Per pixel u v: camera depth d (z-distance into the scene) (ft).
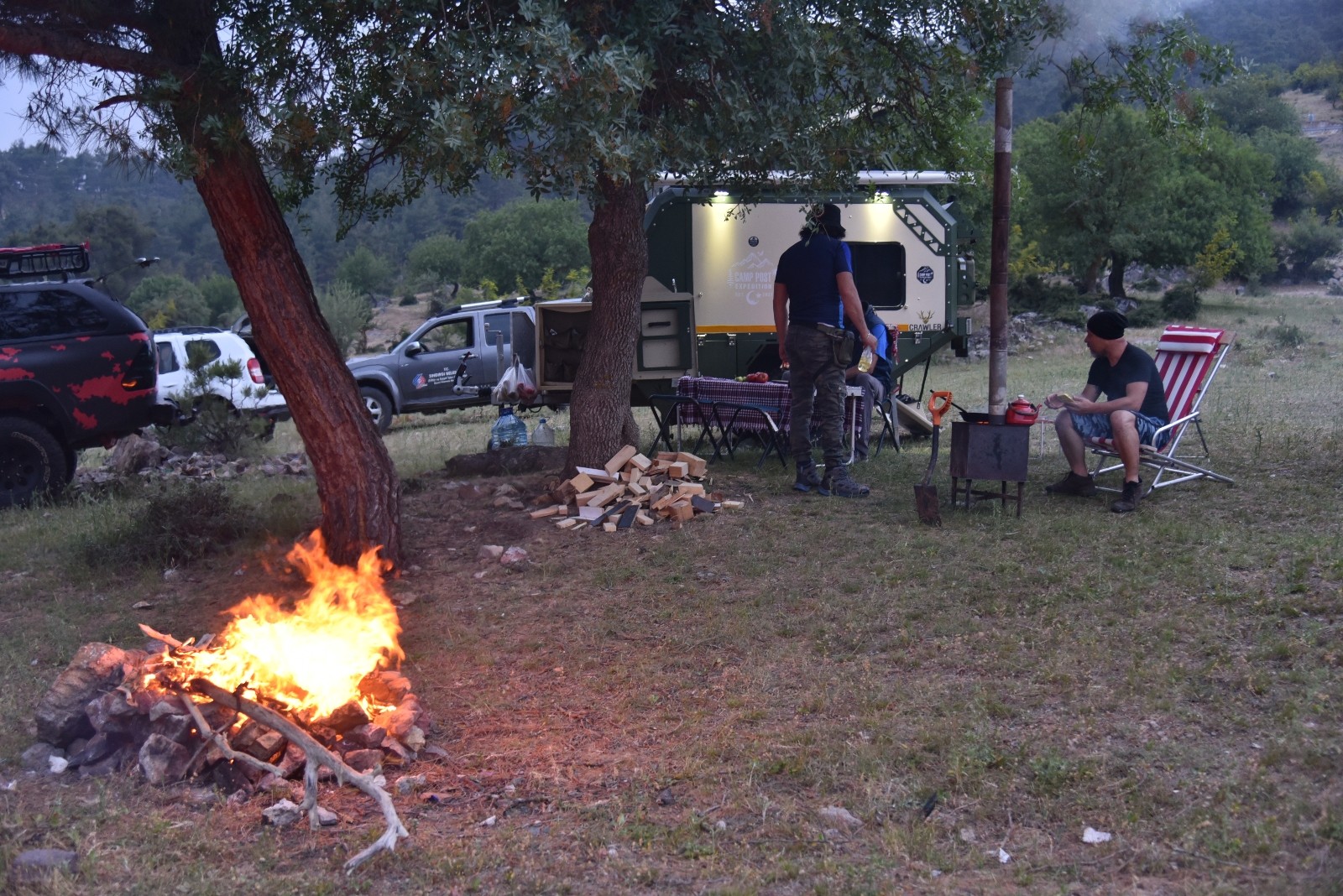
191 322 248.11
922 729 13.35
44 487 33.65
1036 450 31.91
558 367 36.24
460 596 20.56
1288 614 15.87
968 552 20.42
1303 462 25.70
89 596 22.74
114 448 43.27
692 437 36.17
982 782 11.95
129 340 35.37
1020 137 129.59
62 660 18.53
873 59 24.67
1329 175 252.01
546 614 19.16
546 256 215.31
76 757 14.10
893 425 33.01
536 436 35.42
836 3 24.07
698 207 42.57
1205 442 27.12
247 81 19.51
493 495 27.43
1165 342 27.17
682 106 23.86
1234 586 17.22
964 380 59.82
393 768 13.58
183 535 25.27
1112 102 26.78
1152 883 9.93
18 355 33.30
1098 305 113.60
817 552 21.35
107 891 10.62
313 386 21.52
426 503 27.25
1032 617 17.01
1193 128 26.55
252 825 12.15
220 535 25.80
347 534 21.98
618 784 12.67
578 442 27.30
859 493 25.63
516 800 12.46
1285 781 11.45
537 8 18.33
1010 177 24.13
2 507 33.14
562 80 18.13
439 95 19.11
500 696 15.74
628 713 14.78
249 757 13.10
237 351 50.14
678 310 36.42
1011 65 24.35
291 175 21.54
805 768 12.59
